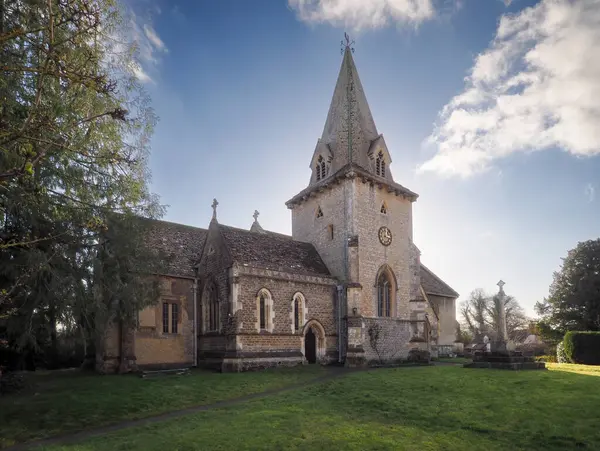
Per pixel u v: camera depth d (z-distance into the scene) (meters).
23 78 9.56
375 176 28.77
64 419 12.63
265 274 23.34
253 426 10.82
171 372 21.25
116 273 16.09
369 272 27.30
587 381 15.96
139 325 22.25
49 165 12.07
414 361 28.11
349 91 30.73
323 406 13.23
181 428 11.12
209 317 24.53
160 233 27.48
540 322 47.81
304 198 30.98
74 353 27.47
